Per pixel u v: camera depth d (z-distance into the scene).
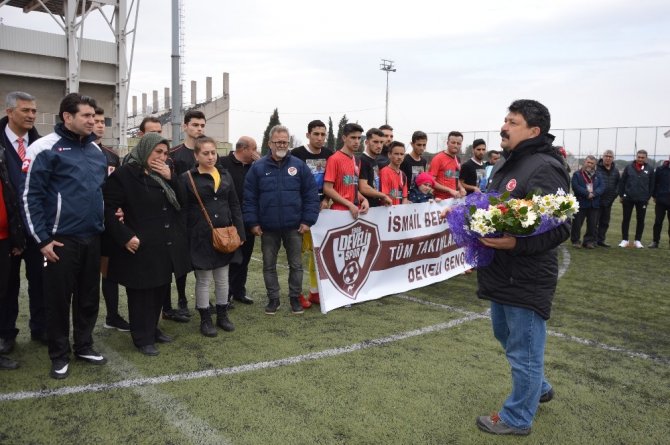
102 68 27.59
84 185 3.76
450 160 7.66
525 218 2.67
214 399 3.48
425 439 3.04
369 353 4.39
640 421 3.33
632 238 12.45
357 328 5.08
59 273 3.72
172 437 2.99
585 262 8.98
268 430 3.09
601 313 5.82
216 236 4.60
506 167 3.11
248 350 4.42
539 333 3.04
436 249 7.24
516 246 2.83
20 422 3.13
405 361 4.23
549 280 2.97
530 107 2.96
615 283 7.36
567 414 3.40
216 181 4.73
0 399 3.44
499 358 4.34
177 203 4.33
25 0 27.45
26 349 4.39
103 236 4.22
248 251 5.80
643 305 6.18
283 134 5.12
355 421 3.22
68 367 3.97
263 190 5.23
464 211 3.05
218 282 4.87
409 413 3.35
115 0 27.08
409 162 7.52
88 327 4.09
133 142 31.39
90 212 3.80
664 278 7.73
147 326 4.34
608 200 10.72
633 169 10.59
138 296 4.29
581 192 10.42
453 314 5.62
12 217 3.79
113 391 3.59
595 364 4.29
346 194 5.85
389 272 6.50
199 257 4.65
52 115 26.84
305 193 5.40
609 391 3.77
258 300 6.07
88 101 3.74
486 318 5.48
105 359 4.10
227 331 4.92
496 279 3.04
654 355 4.53
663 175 10.42
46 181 3.64
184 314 5.31
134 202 4.16
